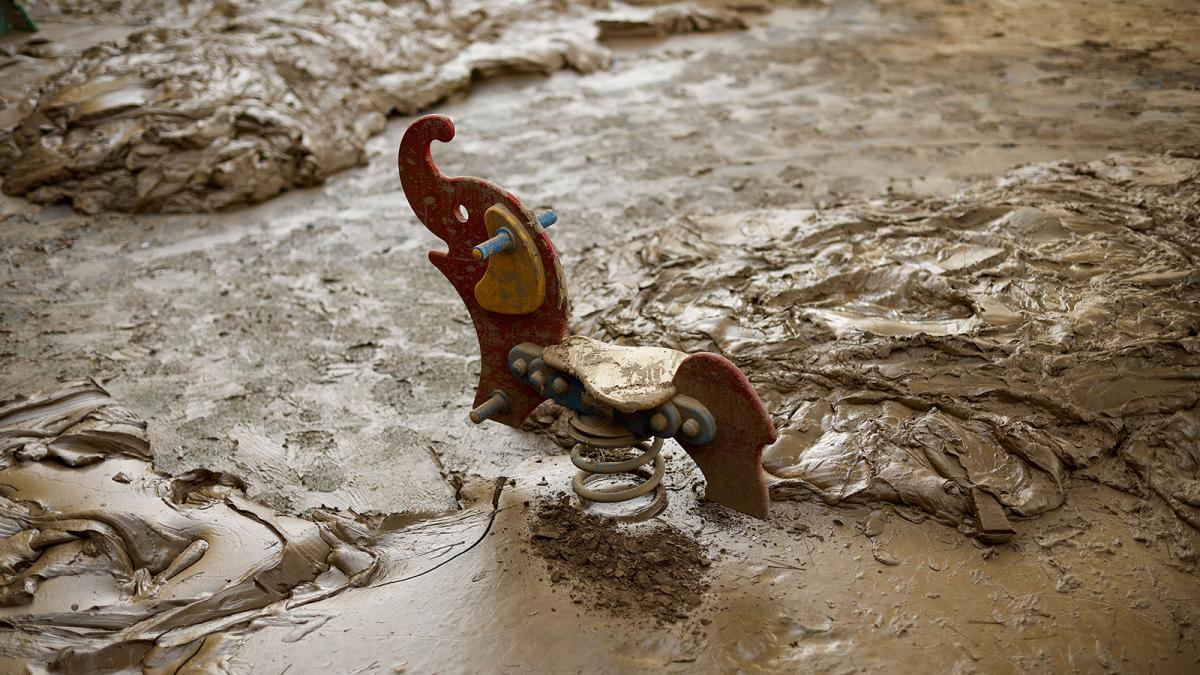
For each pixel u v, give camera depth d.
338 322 3.06
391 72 4.70
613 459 2.50
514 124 4.49
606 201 3.65
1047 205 3.14
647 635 2.12
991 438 2.41
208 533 2.35
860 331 2.67
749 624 2.13
